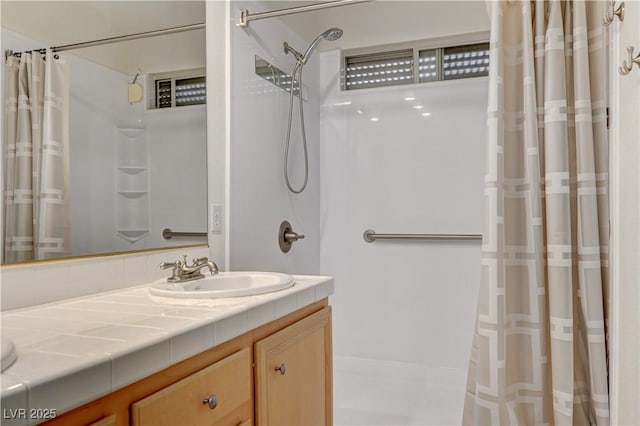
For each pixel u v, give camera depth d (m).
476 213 2.55
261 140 2.21
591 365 1.74
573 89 1.84
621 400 1.33
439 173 2.63
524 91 1.85
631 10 1.24
